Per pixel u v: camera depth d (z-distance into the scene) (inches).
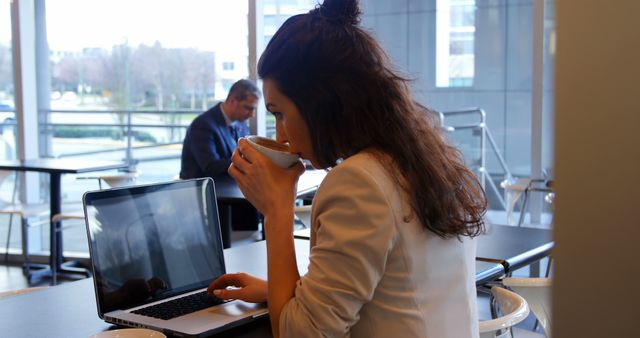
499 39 198.7
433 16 204.2
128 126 228.1
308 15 46.8
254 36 209.5
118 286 62.3
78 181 235.8
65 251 234.8
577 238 16.3
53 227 205.6
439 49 204.8
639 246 15.6
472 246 49.4
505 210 201.9
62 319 61.4
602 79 15.9
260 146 51.2
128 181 200.4
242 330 58.6
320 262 43.3
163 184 69.5
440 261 45.2
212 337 56.9
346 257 42.3
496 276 83.2
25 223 223.3
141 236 65.8
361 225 42.2
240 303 63.6
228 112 192.5
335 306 42.5
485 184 203.6
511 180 197.2
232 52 215.2
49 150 237.3
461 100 204.4
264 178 50.6
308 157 47.9
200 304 63.5
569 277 16.5
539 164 192.5
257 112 209.6
